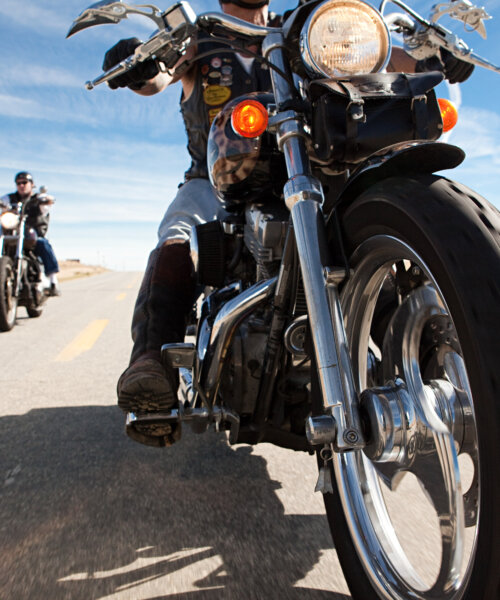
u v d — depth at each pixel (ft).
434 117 3.65
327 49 3.59
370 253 3.53
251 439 5.13
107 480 6.28
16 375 12.10
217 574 4.32
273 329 4.50
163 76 6.44
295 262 4.08
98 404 9.59
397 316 3.85
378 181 3.43
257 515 5.35
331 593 4.05
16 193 24.16
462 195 2.92
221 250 5.30
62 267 193.06
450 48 4.72
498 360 2.38
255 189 4.85
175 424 5.41
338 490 3.94
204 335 5.10
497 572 2.35
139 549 4.73
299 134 3.71
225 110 4.74
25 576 4.34
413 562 3.58
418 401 3.35
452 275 2.61
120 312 25.53
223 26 4.16
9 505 5.67
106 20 3.87
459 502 3.19
